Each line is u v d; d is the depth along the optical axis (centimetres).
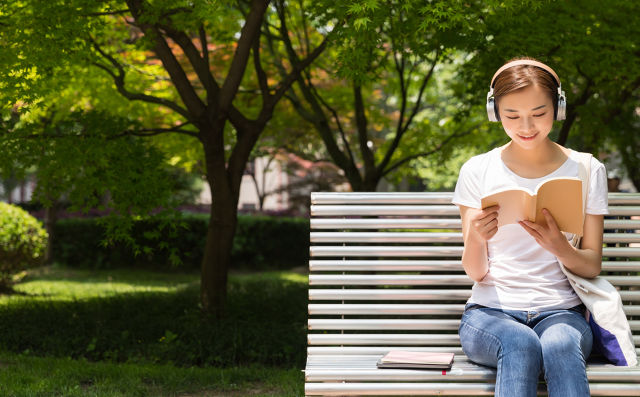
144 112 960
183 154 1025
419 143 1108
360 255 306
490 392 247
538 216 243
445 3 554
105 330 709
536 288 267
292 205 1931
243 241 1622
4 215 1082
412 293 301
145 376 534
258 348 654
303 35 1062
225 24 915
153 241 1552
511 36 653
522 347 237
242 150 788
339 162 948
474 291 280
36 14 627
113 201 735
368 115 1182
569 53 679
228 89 739
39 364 573
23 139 701
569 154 275
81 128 764
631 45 682
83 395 456
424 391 249
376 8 556
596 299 261
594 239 266
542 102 253
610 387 244
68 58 643
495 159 279
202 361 634
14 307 860
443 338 295
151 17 674
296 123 1160
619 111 891
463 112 876
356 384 250
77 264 1574
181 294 1045
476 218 249
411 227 308
